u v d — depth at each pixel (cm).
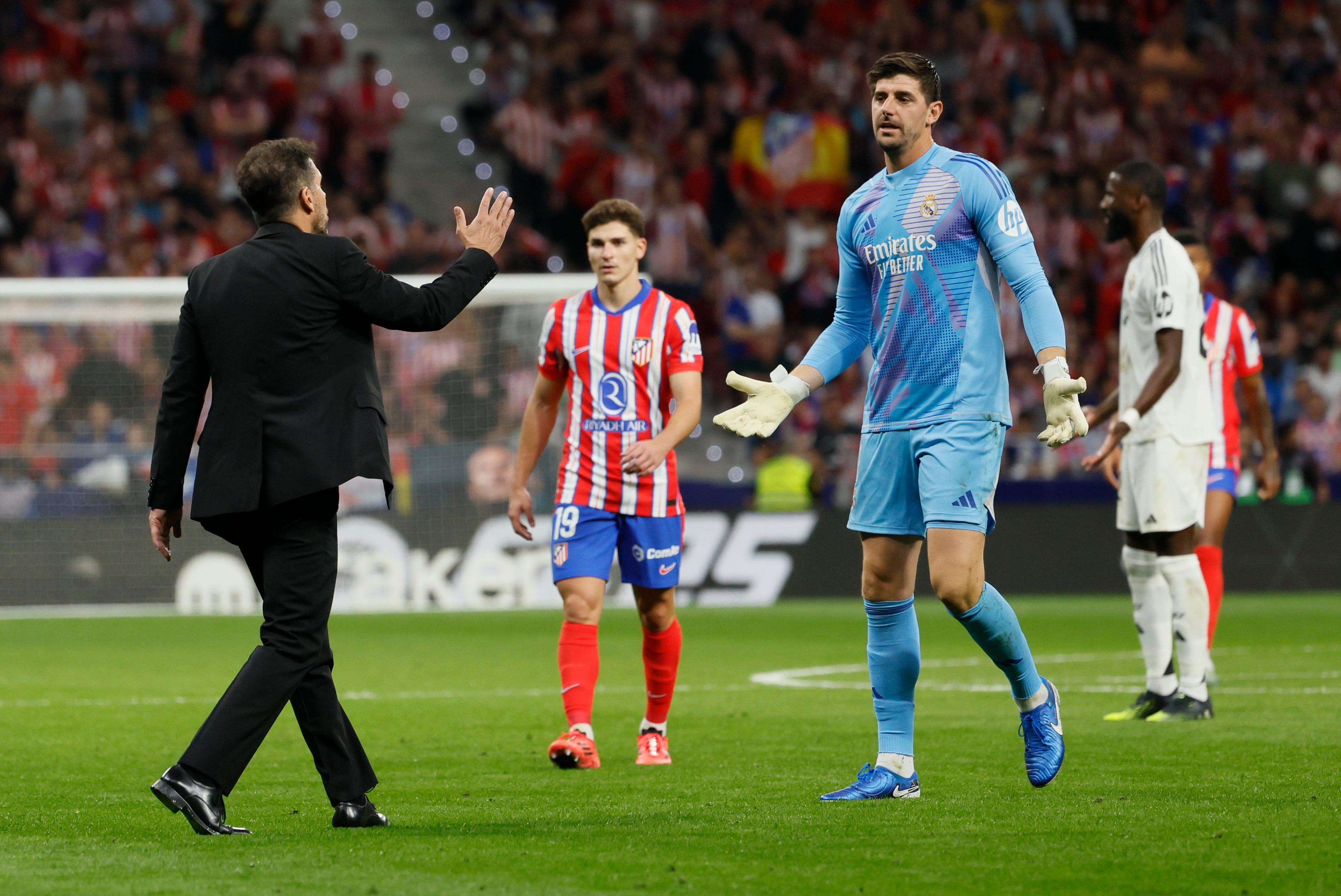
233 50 7106
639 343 1941
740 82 7444
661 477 1917
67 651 3662
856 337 1575
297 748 1997
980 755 1838
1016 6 7894
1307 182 7381
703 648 3606
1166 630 2280
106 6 7119
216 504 1334
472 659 3406
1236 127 7712
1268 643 3566
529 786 1656
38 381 5053
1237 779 1634
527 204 7138
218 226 6444
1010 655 1496
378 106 7106
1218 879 1118
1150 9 7938
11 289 4531
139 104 6950
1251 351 2855
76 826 1407
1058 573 5203
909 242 1495
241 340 1345
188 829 1379
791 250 6844
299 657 1346
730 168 7162
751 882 1115
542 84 7325
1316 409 5753
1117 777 1652
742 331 6481
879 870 1158
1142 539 2291
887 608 1532
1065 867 1162
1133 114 7712
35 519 4916
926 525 1477
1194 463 2250
